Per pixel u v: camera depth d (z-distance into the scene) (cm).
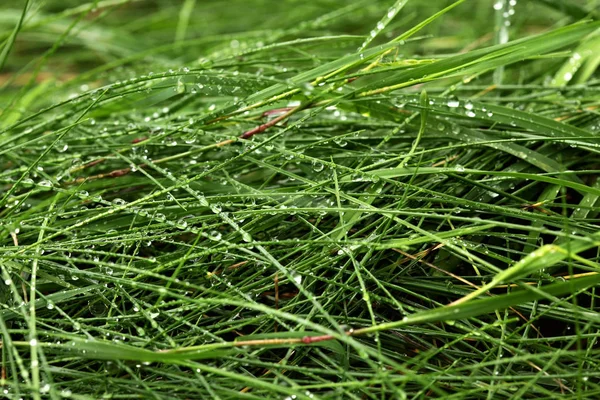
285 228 82
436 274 80
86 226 82
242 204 80
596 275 70
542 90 93
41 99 101
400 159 84
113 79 102
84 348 71
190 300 73
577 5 101
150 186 87
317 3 126
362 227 81
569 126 83
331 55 108
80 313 79
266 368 77
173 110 90
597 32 93
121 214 84
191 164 86
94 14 139
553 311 77
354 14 124
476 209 79
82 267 82
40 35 126
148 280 80
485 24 120
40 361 75
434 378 72
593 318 74
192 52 120
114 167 89
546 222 78
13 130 92
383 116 85
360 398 71
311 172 84
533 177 78
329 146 86
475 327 75
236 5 139
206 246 80
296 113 88
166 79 86
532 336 79
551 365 73
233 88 84
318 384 72
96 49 125
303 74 81
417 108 81
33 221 81
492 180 81
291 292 80
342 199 81
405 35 79
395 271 80
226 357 73
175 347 72
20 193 88
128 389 73
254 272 80
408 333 78
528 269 71
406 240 76
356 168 81
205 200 78
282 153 82
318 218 80
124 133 86
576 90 90
